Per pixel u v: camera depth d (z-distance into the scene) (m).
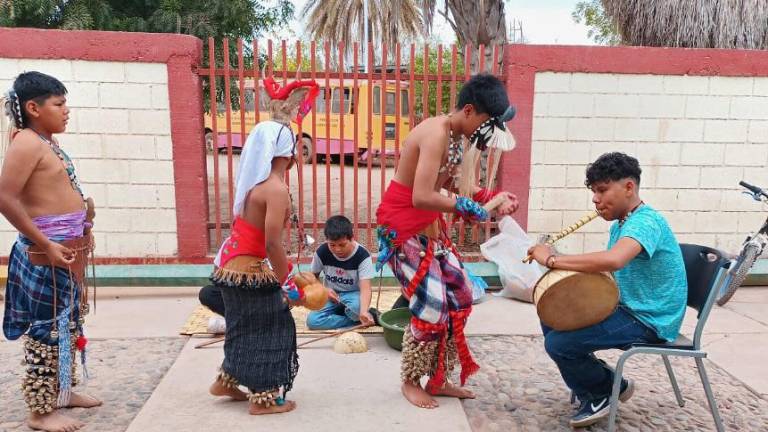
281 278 2.77
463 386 3.39
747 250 3.29
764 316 4.68
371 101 5.36
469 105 2.78
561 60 5.23
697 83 5.35
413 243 2.95
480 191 3.12
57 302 2.78
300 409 3.05
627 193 2.67
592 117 5.34
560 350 2.79
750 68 5.34
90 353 3.80
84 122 5.07
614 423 2.83
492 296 5.14
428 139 2.76
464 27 6.79
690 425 3.00
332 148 15.20
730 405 3.22
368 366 3.61
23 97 2.64
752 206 5.58
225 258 2.85
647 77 5.32
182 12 8.93
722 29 6.04
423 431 2.86
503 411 3.11
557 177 5.43
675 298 2.70
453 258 3.04
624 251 2.52
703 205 5.55
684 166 5.48
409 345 3.08
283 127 2.76
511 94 5.25
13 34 4.86
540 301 2.64
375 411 3.04
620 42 6.91
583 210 5.50
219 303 3.89
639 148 5.43
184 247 5.30
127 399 3.18
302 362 3.66
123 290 5.17
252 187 2.72
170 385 3.30
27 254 2.71
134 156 5.16
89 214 2.96
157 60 5.01
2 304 4.82
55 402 2.84
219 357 3.70
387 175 13.56
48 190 2.70
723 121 5.43
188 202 5.25
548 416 3.07
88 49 4.95
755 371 3.66
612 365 3.72
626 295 2.78
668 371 3.17
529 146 5.34
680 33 6.14
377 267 3.12
